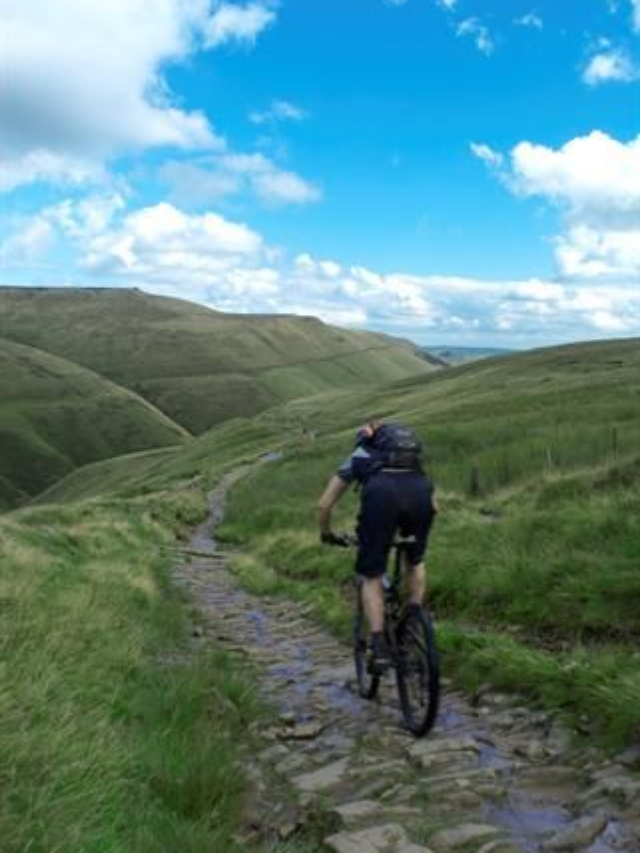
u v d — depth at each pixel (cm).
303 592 1580
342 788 564
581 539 1136
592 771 541
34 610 873
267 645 1145
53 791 427
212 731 668
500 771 566
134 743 575
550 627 941
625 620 866
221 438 13225
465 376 14212
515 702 711
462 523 1580
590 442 4294
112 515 3359
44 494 16762
